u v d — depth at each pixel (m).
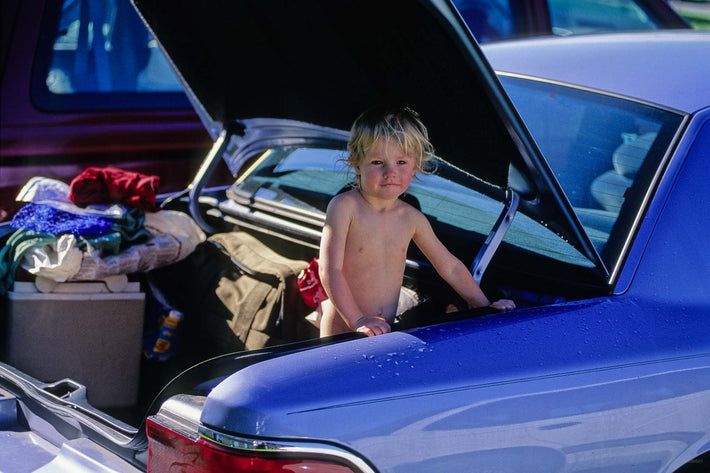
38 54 5.53
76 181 3.42
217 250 3.41
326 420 1.92
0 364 2.81
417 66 2.46
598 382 2.23
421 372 2.07
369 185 2.56
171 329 3.35
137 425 3.19
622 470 2.30
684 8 11.30
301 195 3.42
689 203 2.62
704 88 2.89
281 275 3.02
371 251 2.62
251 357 2.12
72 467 2.39
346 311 2.49
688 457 2.41
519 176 2.53
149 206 3.47
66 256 3.09
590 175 2.79
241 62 3.11
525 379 2.15
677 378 2.34
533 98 3.14
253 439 1.88
